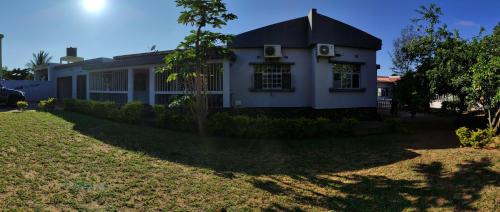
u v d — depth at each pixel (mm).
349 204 6254
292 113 15844
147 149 9461
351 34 15977
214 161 8664
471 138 9734
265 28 15625
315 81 15375
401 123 12539
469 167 7863
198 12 10578
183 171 7727
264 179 7457
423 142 10750
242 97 15781
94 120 14195
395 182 7281
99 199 5945
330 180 7480
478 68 9680
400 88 13656
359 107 16359
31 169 7148
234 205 6070
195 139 11023
